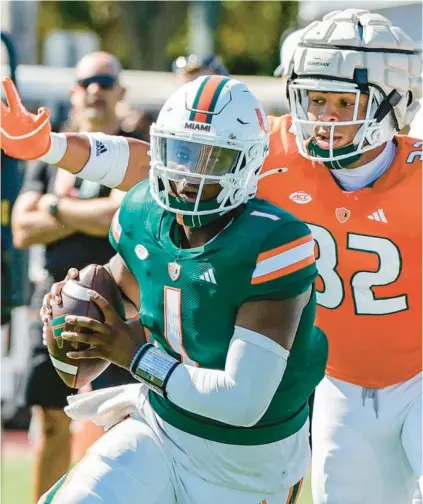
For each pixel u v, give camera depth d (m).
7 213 17.22
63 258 16.08
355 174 12.41
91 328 10.00
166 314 10.13
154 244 10.10
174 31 54.88
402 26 25.64
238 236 9.66
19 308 18.92
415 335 12.82
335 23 12.36
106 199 15.82
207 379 9.56
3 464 19.50
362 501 13.23
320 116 12.23
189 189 9.81
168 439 10.36
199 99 9.80
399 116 12.36
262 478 10.39
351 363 13.02
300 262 9.65
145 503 10.19
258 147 9.96
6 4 30.78
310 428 14.39
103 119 16.86
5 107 11.34
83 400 11.27
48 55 30.23
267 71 52.88
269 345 9.52
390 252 12.40
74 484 10.13
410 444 12.73
